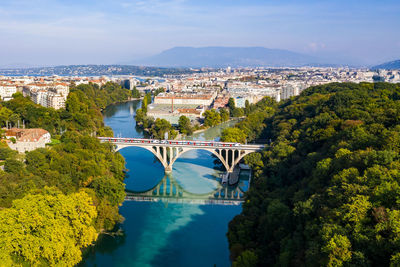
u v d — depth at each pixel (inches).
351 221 6609.3
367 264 5757.9
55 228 7741.1
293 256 7086.6
